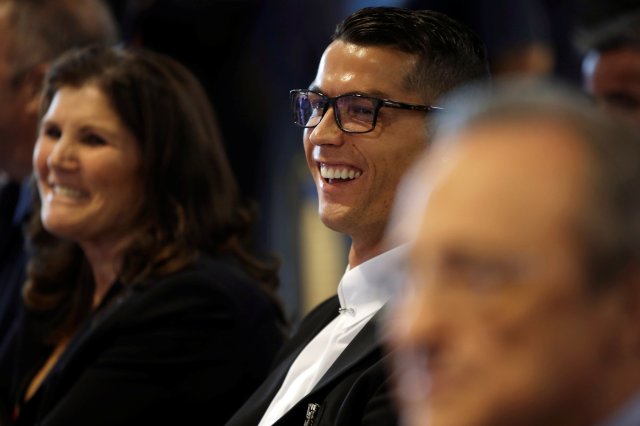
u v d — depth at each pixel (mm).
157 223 5855
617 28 6590
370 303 4320
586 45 6969
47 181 5930
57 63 6047
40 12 7090
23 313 6359
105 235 5906
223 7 9805
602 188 1838
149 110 5852
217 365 5453
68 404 5352
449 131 2023
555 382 1856
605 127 1891
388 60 4207
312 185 10125
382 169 4203
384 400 3732
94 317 5805
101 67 5918
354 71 4230
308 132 4371
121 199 5824
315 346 4527
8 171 7238
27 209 7117
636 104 6527
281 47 9836
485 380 1867
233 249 6020
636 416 1875
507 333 1858
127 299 5590
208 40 9852
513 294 1857
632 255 1839
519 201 1857
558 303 1842
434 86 4215
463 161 1935
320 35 9695
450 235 1886
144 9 9727
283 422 4137
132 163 5840
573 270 1839
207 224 5922
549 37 9250
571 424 1879
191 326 5457
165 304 5492
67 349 5781
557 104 1926
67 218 5824
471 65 4320
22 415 5895
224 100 9938
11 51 7027
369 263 4297
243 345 5523
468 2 8906
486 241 1858
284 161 9969
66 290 6312
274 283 6168
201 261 5738
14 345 6375
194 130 5953
